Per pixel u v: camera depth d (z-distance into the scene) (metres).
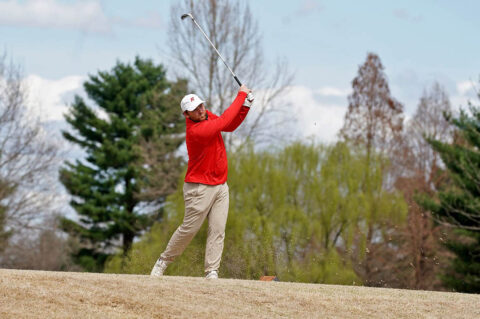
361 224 36.06
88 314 7.83
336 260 33.41
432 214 40.94
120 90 60.88
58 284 8.74
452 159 41.53
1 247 47.28
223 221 11.29
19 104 44.47
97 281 9.16
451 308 9.65
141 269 25.77
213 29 48.28
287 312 8.80
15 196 44.38
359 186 37.47
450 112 41.88
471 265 42.38
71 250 64.06
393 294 10.48
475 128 39.88
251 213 33.88
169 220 36.06
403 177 54.50
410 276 49.03
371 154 39.12
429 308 9.56
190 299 8.87
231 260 29.06
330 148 37.84
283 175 35.53
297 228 33.50
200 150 10.95
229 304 8.86
